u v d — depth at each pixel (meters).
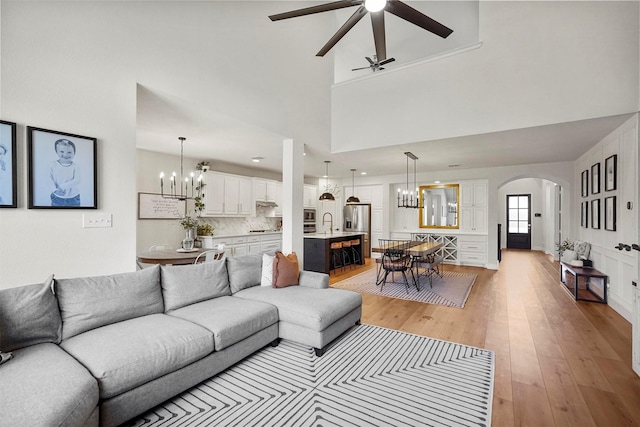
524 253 10.03
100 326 2.11
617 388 2.17
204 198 6.06
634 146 3.27
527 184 11.11
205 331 2.16
